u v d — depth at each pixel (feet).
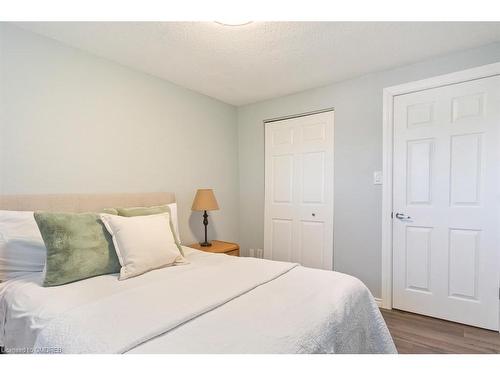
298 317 3.44
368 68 7.69
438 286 7.16
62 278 4.53
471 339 6.12
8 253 4.95
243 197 11.35
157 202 7.94
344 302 4.06
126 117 7.45
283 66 7.52
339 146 8.73
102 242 5.19
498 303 6.41
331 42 6.26
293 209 9.90
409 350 5.68
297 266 5.73
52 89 6.04
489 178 6.49
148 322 3.18
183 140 9.09
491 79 6.43
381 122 7.91
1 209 5.18
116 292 4.20
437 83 7.02
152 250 5.34
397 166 7.72
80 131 6.50
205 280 4.70
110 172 7.09
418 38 6.10
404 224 7.63
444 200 7.06
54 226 4.72
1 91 5.36
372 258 8.11
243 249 11.39
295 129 9.84
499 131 6.35
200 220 9.71
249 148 11.09
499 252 6.39
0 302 4.27
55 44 6.09
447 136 6.99
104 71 6.97
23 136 5.62
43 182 5.90
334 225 8.87
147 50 6.60
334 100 8.80
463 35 5.99
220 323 3.28
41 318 3.48
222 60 7.15
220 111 10.57
